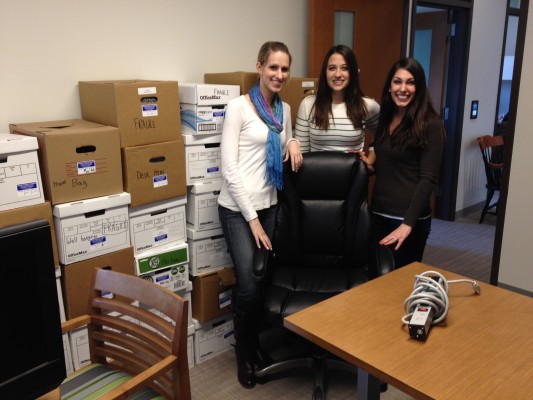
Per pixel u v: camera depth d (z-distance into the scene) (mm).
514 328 1274
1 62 2002
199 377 2322
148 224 2145
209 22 2684
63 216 1816
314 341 1249
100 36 2271
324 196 2195
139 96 2004
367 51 3467
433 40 4496
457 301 1433
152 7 2430
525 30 2535
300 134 2561
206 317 2398
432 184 2133
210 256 2402
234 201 2143
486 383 1040
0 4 1957
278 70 2082
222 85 2258
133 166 2020
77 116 2264
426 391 1013
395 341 1211
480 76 4637
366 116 2424
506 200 2766
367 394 1327
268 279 2109
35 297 830
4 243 770
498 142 4609
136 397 1417
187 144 2209
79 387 1439
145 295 1445
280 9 3033
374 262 2133
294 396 2160
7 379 819
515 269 2801
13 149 1660
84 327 1936
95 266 1957
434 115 2150
